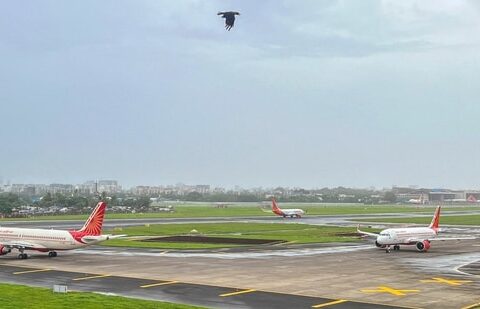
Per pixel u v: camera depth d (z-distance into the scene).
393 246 112.88
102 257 92.62
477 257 96.75
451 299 56.62
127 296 56.94
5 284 61.00
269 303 54.06
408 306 53.22
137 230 159.75
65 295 52.53
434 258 95.00
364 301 55.47
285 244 118.25
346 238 134.75
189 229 166.12
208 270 76.94
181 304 51.66
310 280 68.69
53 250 92.94
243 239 129.62
